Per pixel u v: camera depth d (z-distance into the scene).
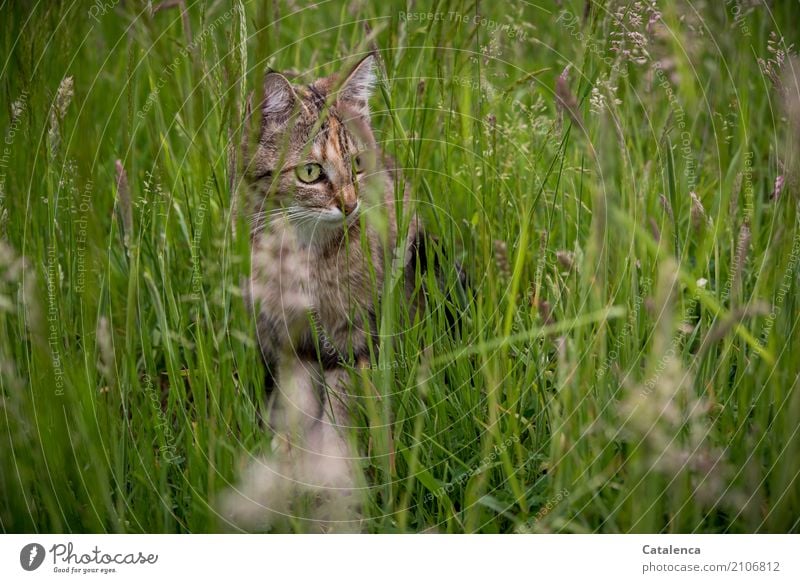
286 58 3.57
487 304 2.53
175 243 2.85
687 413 2.08
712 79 3.13
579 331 2.15
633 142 3.08
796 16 3.19
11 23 2.62
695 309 2.57
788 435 2.04
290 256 2.64
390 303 2.33
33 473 2.08
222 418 2.13
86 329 2.20
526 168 2.95
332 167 2.69
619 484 2.12
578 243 2.70
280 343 2.71
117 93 3.18
